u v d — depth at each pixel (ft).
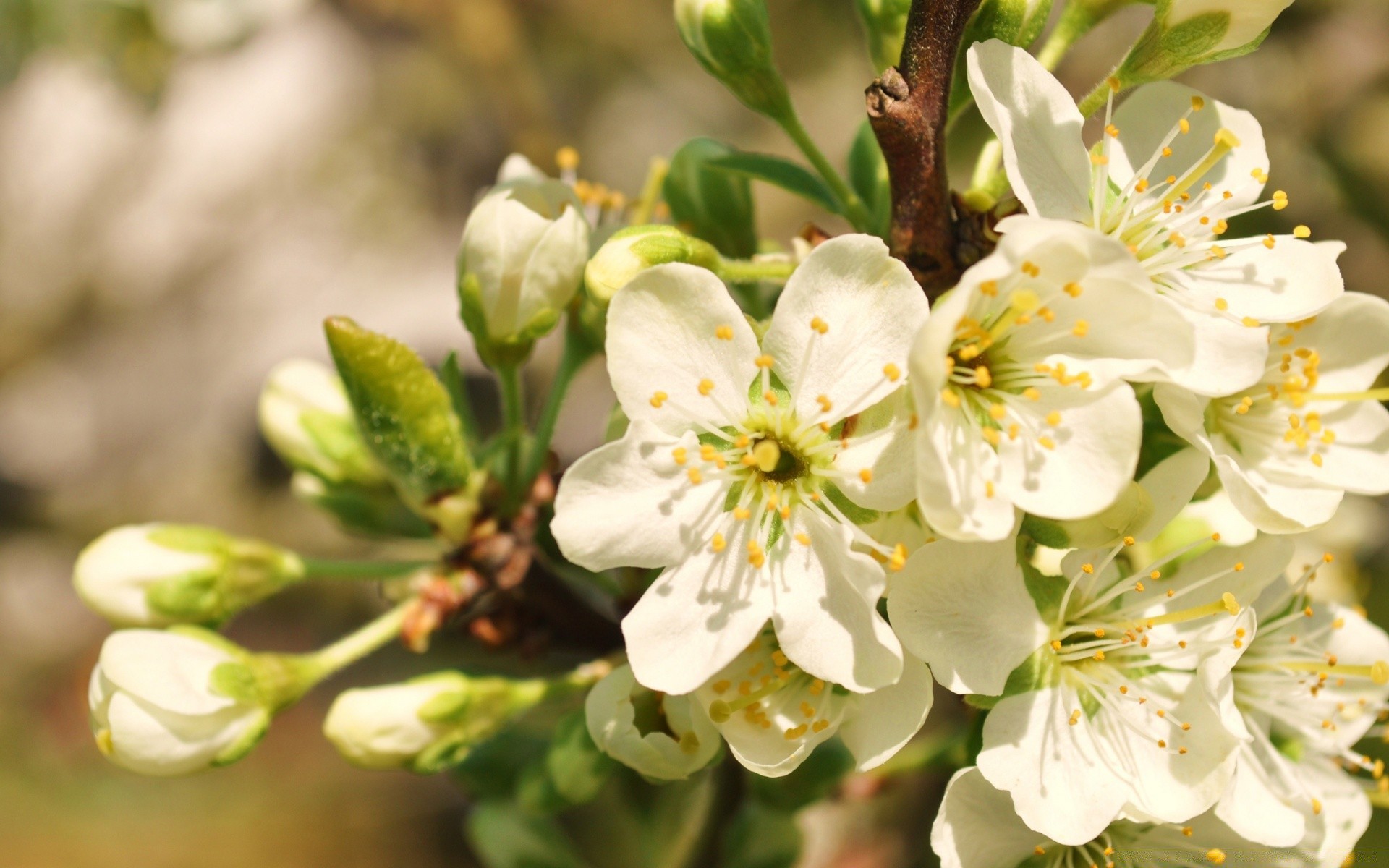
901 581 0.71
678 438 0.72
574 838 1.01
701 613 0.72
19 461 1.63
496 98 1.44
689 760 0.74
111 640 0.77
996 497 0.70
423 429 0.78
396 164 1.63
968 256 0.74
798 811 0.83
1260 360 0.72
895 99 0.72
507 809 0.89
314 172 1.64
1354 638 0.79
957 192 0.75
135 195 1.68
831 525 0.72
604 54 1.56
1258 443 0.76
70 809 1.50
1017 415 0.72
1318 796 0.77
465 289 0.78
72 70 1.52
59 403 1.64
